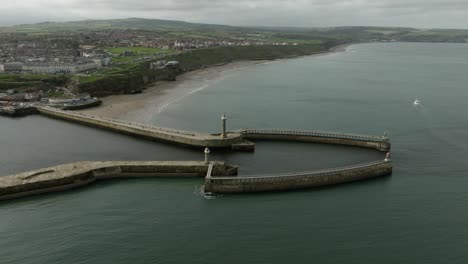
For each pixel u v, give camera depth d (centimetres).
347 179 10400
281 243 7550
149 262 6994
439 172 10962
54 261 6981
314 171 10350
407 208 8875
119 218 8419
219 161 11144
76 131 15675
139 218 8425
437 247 7425
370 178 10638
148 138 14512
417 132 14875
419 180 10438
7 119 17775
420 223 8231
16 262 6938
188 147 13425
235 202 9219
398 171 11081
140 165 10794
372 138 13038
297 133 13912
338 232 7912
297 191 9869
